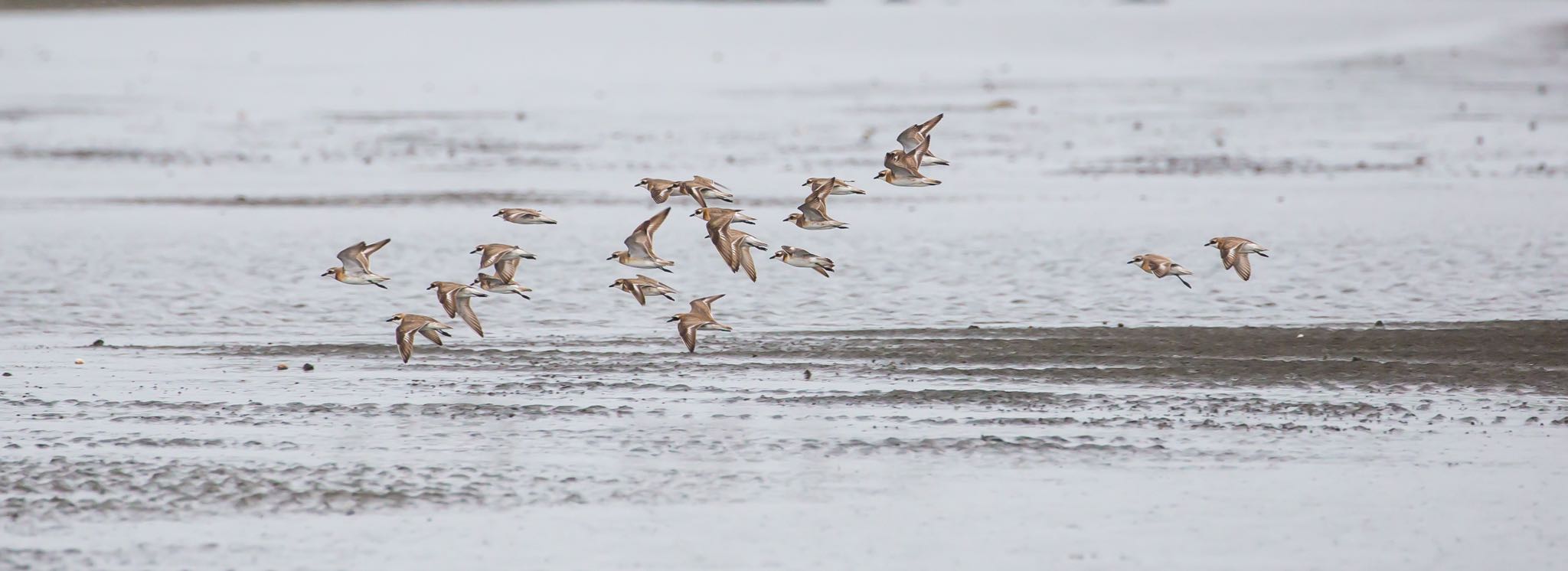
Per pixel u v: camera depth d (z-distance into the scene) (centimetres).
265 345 1978
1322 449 1459
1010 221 2903
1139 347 1916
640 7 9806
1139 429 1524
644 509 1308
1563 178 3497
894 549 1220
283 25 8688
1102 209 3067
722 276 2417
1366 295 2239
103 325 2109
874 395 1666
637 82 6353
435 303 2275
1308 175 3638
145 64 6900
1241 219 2898
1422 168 3719
